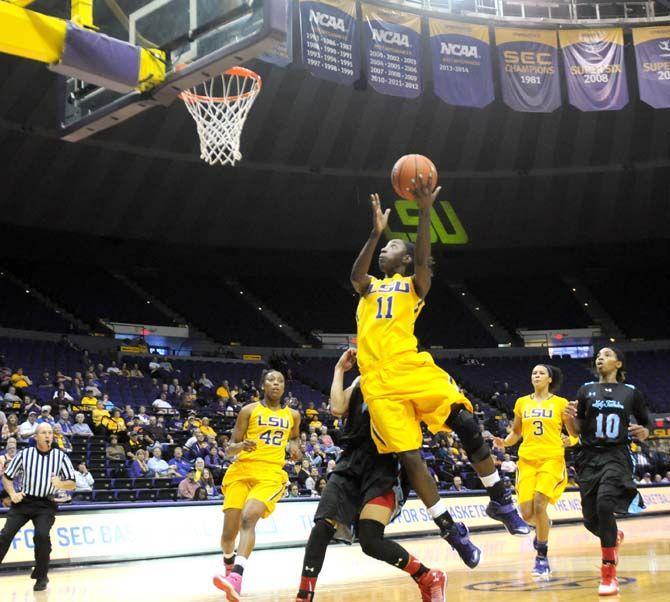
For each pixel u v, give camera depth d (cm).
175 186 2362
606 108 1898
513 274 3006
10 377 1652
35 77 1930
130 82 641
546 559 652
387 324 379
